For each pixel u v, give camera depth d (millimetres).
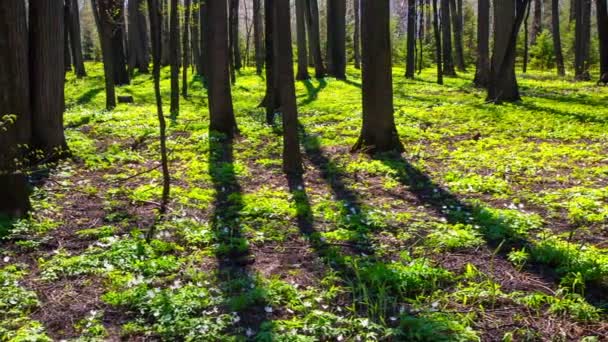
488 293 5250
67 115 15852
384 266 5746
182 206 7945
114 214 7516
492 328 4758
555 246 6254
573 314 4914
